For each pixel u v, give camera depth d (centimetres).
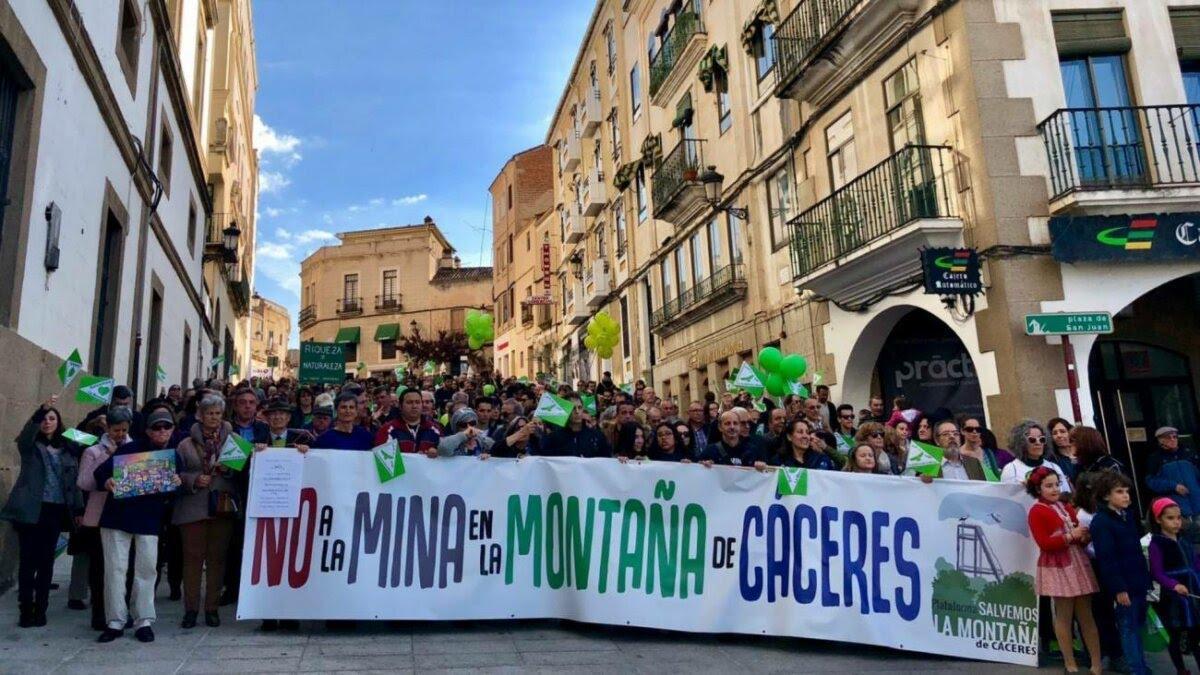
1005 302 964
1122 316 1168
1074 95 1040
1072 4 1051
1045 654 608
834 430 1088
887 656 589
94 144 977
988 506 607
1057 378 951
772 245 1567
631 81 2475
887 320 1224
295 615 574
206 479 591
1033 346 955
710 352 1853
